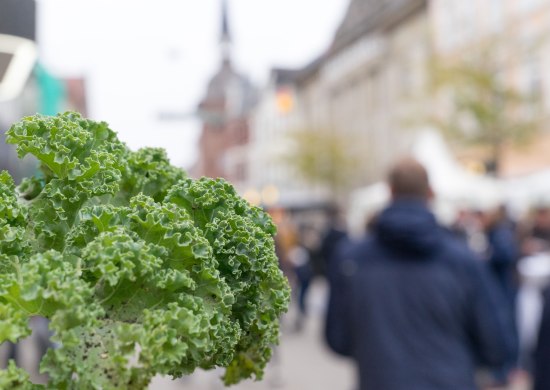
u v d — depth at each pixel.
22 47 3.24
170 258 1.02
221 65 91.94
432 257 3.39
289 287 1.20
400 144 39.91
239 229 1.10
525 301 8.48
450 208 16.92
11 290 0.93
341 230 13.12
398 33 41.50
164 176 1.30
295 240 12.94
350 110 48.88
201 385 8.39
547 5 26.11
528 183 16.27
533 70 26.56
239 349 1.21
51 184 1.13
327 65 52.62
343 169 43.19
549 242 9.68
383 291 3.39
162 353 0.93
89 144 1.16
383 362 3.32
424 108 25.17
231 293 1.06
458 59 22.80
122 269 0.95
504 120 21.86
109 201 1.19
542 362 4.20
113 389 0.91
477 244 9.93
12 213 1.10
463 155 24.28
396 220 3.38
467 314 3.35
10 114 3.72
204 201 1.12
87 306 0.93
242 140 74.94
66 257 1.03
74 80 48.62
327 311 3.72
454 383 3.24
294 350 11.00
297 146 44.25
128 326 0.92
